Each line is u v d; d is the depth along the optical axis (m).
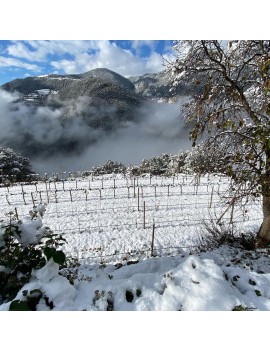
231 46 6.92
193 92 7.20
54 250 4.66
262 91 6.55
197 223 14.18
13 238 5.28
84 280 5.33
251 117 6.81
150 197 19.92
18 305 3.96
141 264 7.89
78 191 22.55
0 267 4.88
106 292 4.49
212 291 4.29
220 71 6.87
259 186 6.84
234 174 6.51
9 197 21.59
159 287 4.78
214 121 6.62
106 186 24.33
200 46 6.86
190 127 7.14
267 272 6.96
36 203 19.41
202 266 5.05
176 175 29.00
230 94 7.01
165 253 10.98
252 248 8.82
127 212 16.69
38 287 4.30
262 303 4.48
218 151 7.54
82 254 11.20
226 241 9.42
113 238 12.81
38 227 5.50
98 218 15.75
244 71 7.36
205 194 20.34
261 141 5.59
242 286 4.98
